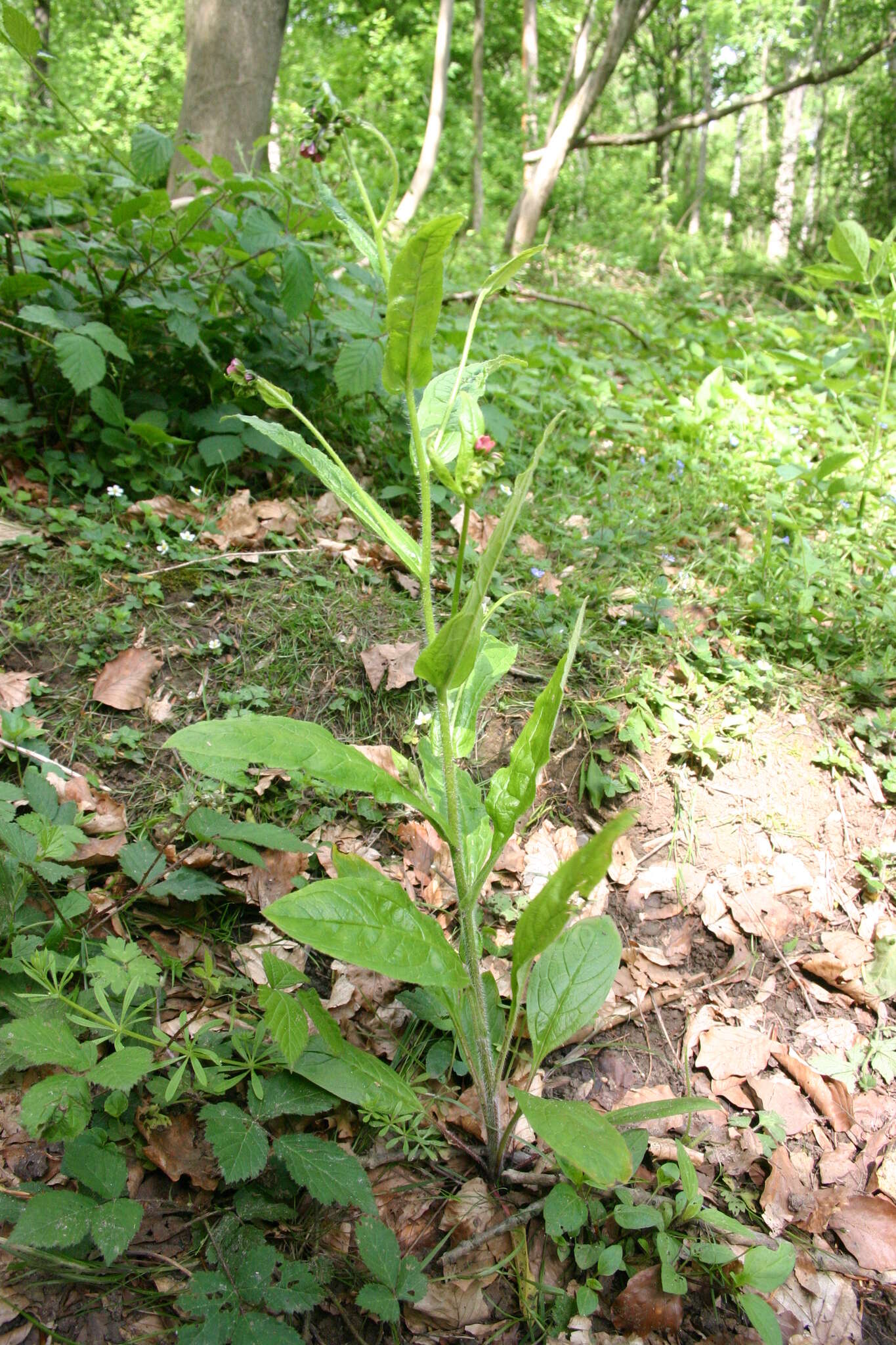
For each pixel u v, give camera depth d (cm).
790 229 1502
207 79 555
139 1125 160
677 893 235
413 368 142
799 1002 221
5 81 917
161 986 183
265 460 335
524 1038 201
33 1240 132
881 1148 195
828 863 247
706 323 718
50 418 313
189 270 334
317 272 317
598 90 967
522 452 392
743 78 1852
